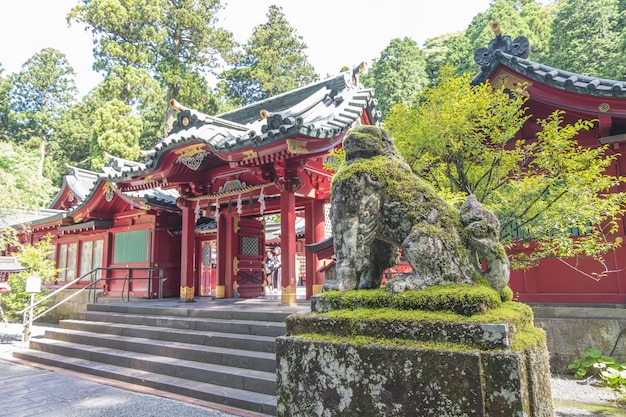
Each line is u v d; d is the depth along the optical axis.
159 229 14.09
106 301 13.65
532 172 6.03
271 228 22.47
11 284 11.88
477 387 2.04
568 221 5.12
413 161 5.69
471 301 2.35
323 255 9.64
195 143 9.30
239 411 5.07
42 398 5.82
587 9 26.41
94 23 29.42
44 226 16.67
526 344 2.30
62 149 37.38
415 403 2.19
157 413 5.07
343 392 2.45
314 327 2.76
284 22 38.22
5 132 38.50
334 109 10.53
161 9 31.70
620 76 23.02
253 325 7.05
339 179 3.08
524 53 7.76
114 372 6.91
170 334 7.75
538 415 2.21
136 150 26.66
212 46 34.59
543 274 7.46
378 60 33.47
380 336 2.45
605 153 7.10
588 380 6.08
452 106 5.33
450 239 2.77
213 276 18.52
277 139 7.84
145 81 28.45
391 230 2.96
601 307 6.77
